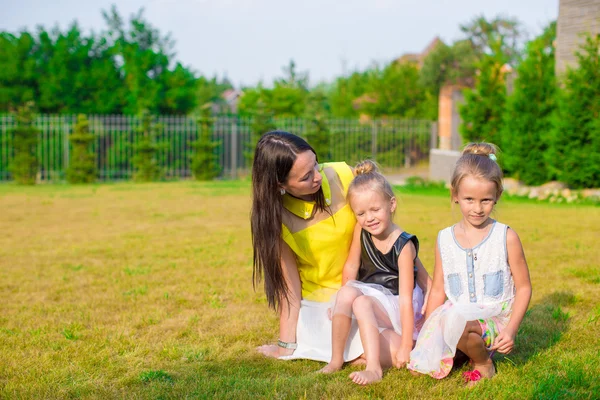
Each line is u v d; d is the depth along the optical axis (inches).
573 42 525.7
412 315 123.1
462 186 115.9
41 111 1026.7
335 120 949.2
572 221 327.6
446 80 1588.3
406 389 109.9
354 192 126.3
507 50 1553.9
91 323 162.9
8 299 190.4
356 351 123.8
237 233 321.7
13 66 995.3
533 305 165.8
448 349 112.7
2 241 306.2
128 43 1100.5
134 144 832.3
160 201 499.2
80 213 421.7
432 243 272.4
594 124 465.7
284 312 136.9
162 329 156.5
